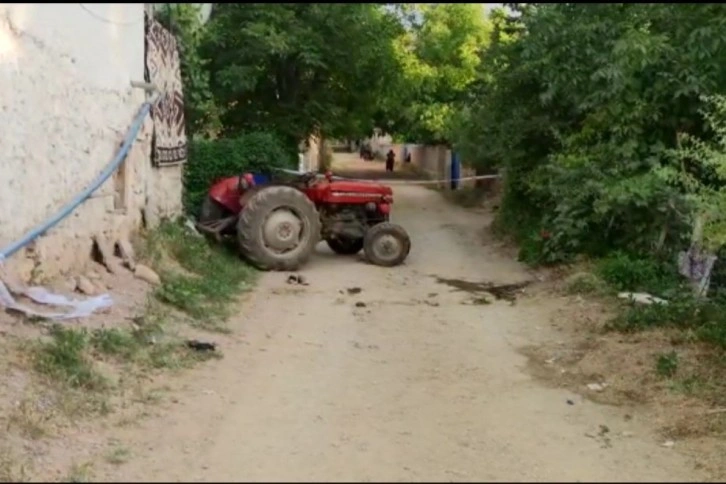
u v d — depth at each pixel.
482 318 10.34
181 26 16.94
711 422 6.30
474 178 25.44
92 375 6.48
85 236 9.48
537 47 14.75
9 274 7.60
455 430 6.03
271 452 5.42
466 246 16.77
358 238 14.92
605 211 12.14
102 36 10.15
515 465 5.33
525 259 14.63
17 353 6.46
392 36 22.02
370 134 27.19
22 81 7.86
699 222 8.96
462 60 26.94
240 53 19.11
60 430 5.52
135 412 6.07
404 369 7.82
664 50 12.41
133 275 9.84
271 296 11.34
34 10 8.10
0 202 7.45
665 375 7.41
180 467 5.09
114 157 10.55
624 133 12.89
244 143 16.08
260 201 13.30
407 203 24.77
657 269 11.42
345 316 10.22
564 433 6.04
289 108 20.08
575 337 9.16
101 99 10.12
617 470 5.30
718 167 8.91
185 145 14.78
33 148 8.13
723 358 7.83
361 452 5.48
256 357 7.98
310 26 19.66
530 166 16.66
